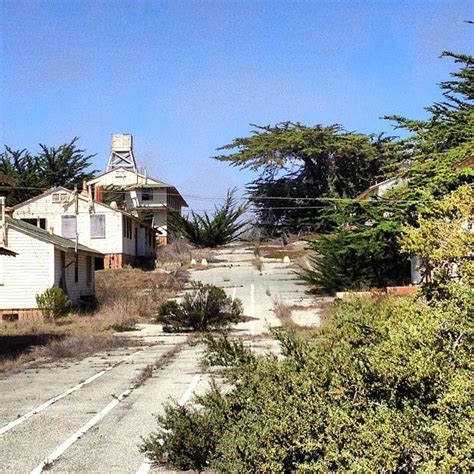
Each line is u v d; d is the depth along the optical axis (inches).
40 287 1061.1
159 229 2175.2
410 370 179.5
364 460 174.9
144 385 470.9
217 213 2219.5
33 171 2294.5
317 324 820.6
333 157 2156.7
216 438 246.8
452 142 966.4
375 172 2144.4
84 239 1604.3
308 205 2239.2
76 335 820.0
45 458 288.8
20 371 566.3
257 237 2246.6
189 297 898.7
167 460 265.0
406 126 1024.9
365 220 1139.3
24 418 374.6
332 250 1194.0
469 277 197.9
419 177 871.7
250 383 230.4
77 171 2381.9
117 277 1453.0
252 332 833.5
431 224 213.3
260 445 201.3
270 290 1290.6
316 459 198.8
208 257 1862.7
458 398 166.2
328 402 199.3
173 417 266.8
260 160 2208.4
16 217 1612.9
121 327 909.8
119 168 2304.4
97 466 273.4
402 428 173.8
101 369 564.1
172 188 2198.6
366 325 216.4
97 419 364.5
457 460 157.8
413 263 1038.4
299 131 2231.8
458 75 1011.3
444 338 185.5
